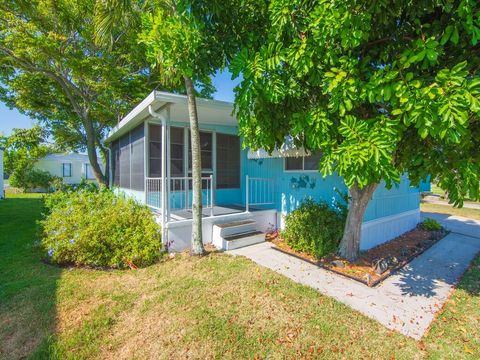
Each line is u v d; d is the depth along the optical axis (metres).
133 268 4.57
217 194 8.19
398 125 2.91
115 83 10.48
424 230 7.91
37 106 12.27
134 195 8.04
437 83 2.57
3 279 4.12
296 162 6.86
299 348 2.62
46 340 2.67
